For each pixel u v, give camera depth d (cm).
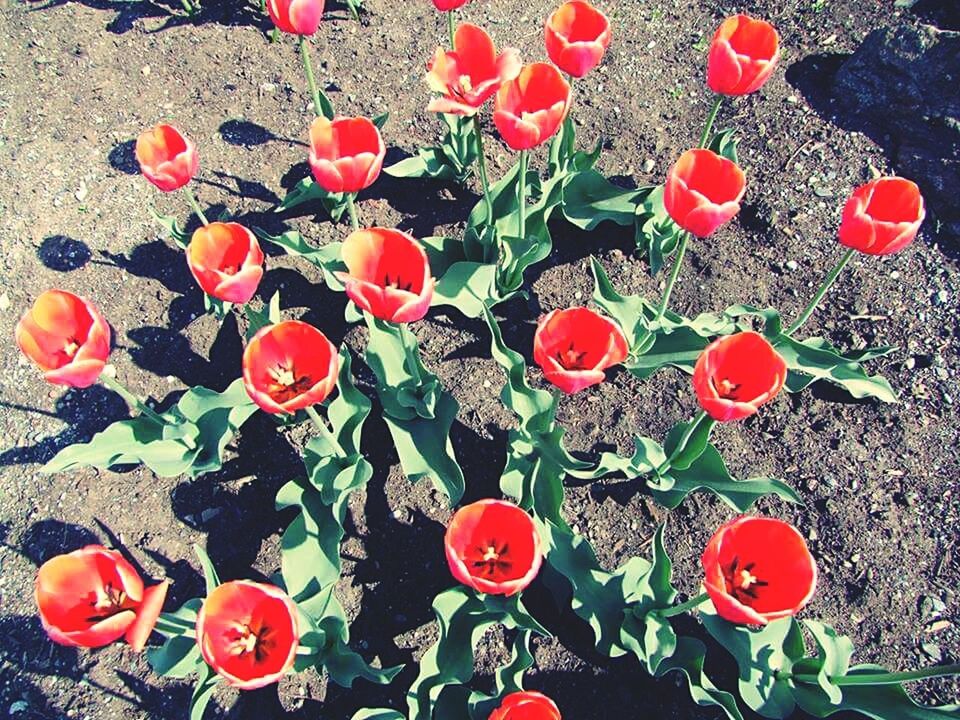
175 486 84
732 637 69
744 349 58
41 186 101
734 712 65
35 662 76
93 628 50
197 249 69
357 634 77
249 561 80
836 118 102
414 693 67
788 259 94
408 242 62
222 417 79
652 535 80
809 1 112
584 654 75
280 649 53
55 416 88
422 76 109
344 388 78
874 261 93
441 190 101
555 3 117
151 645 77
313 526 75
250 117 107
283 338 61
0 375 91
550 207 90
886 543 78
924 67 97
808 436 84
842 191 97
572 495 83
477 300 85
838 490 81
